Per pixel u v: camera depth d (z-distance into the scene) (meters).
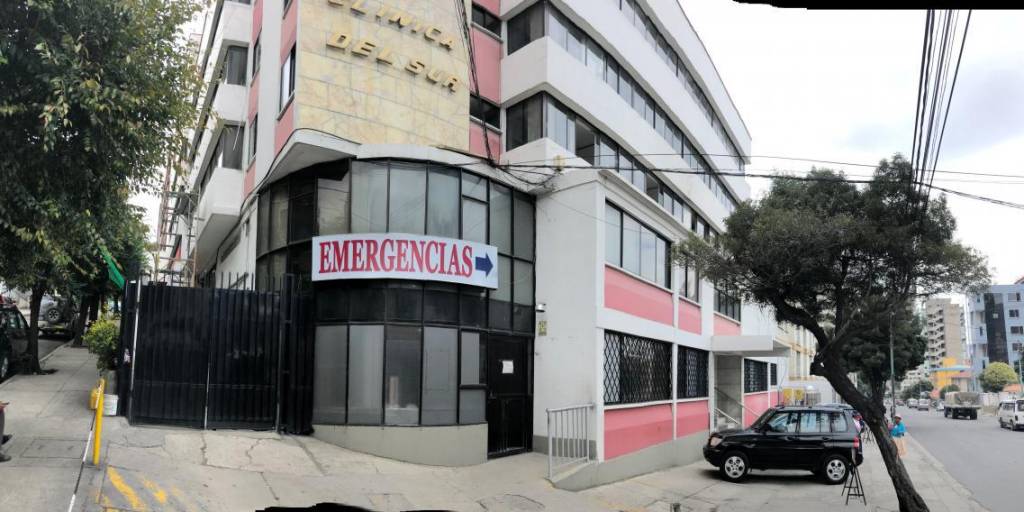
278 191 13.68
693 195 25.38
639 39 20.89
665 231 18.23
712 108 29.02
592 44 18.50
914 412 80.06
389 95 13.04
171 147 8.09
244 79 17.67
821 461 15.34
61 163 7.05
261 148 14.67
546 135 15.81
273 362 11.61
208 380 11.12
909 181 11.46
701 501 12.91
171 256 27.62
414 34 13.60
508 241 14.05
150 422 10.70
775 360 34.97
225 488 8.38
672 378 18.02
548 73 15.72
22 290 9.09
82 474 7.70
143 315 10.98
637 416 15.48
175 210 21.64
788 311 13.10
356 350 11.59
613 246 14.92
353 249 11.62
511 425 13.57
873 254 11.94
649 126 21.12
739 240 12.83
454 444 11.83
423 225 12.30
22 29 6.66
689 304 20.11
